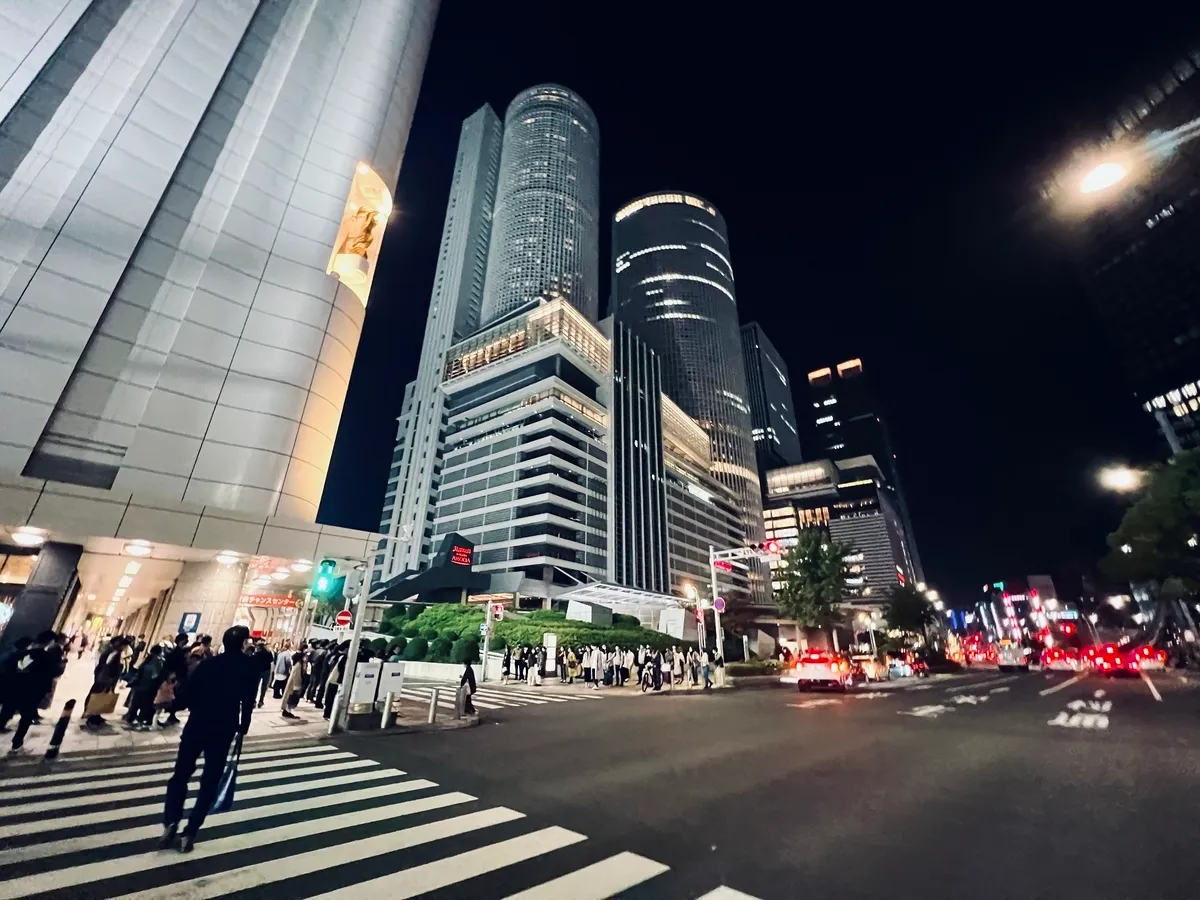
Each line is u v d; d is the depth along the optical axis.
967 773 8.12
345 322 26.11
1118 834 5.44
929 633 73.50
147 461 18.98
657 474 99.19
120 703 13.16
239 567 20.14
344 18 32.12
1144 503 31.61
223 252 22.92
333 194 27.45
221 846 4.90
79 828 5.25
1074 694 21.94
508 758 9.20
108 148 21.06
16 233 18.25
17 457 16.64
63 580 15.62
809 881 4.35
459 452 93.06
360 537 20.72
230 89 25.83
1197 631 50.06
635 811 6.21
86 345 18.72
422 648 31.39
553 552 74.25
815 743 10.75
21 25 20.55
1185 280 68.06
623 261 186.25
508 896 4.02
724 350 161.62
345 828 5.48
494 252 138.38
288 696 12.50
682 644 41.53
